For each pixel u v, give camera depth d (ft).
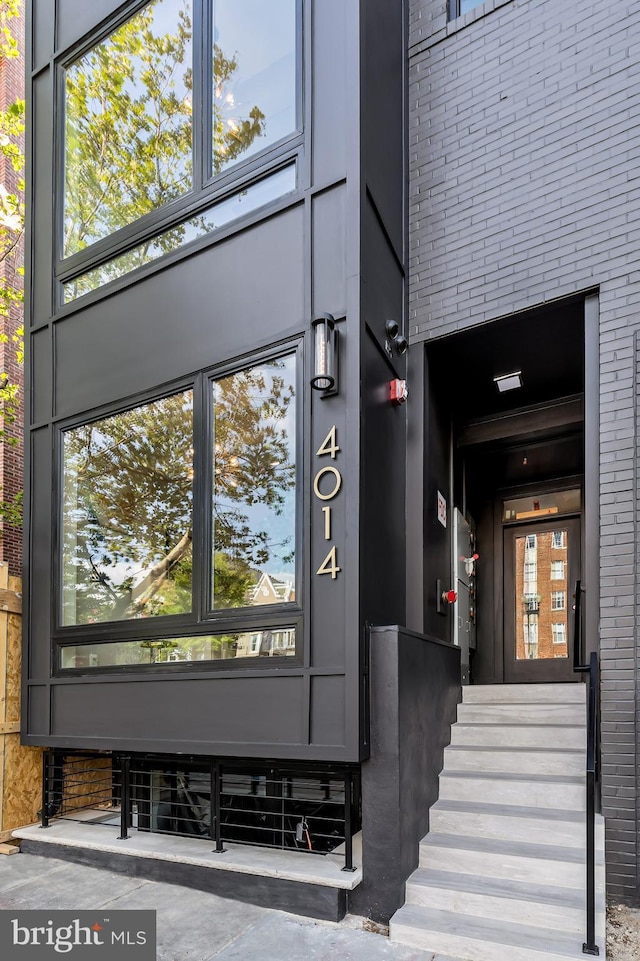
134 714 14.88
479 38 17.02
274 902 11.87
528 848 11.46
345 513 12.30
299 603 12.62
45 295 19.33
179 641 14.62
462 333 16.53
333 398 12.86
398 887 11.03
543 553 24.68
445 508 19.13
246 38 15.62
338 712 11.73
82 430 17.87
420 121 17.79
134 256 17.29
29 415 19.13
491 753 13.80
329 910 11.26
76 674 16.44
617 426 13.91
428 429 17.16
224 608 13.98
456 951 10.00
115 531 16.66
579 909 10.03
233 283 14.88
